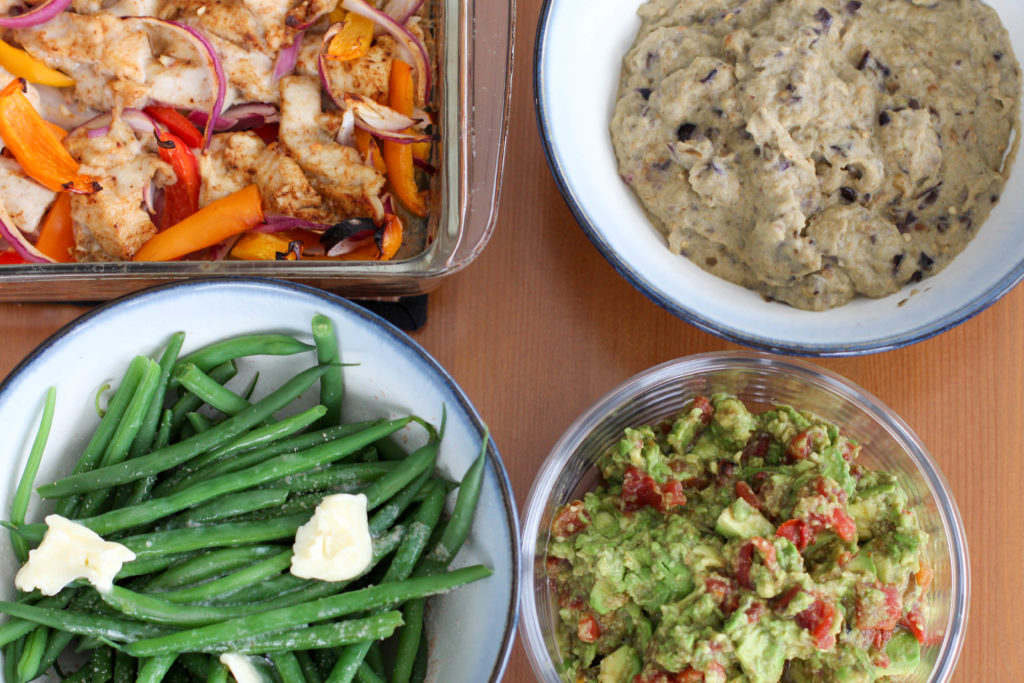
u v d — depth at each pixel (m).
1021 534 0.60
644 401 0.58
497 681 0.50
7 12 0.59
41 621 0.48
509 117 0.63
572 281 0.62
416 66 0.60
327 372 0.53
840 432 0.58
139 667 0.50
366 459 0.53
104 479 0.51
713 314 0.56
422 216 0.60
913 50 0.58
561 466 0.57
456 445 0.52
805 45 0.57
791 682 0.52
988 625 0.59
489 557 0.51
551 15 0.58
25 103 0.58
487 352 0.61
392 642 0.53
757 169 0.57
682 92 0.58
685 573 0.51
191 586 0.49
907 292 0.58
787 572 0.50
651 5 0.60
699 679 0.50
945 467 0.60
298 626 0.49
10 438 0.50
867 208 0.57
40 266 0.54
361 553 0.50
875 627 0.51
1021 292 0.62
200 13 0.59
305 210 0.59
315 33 0.60
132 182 0.58
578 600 0.54
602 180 0.58
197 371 0.52
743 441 0.54
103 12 0.59
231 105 0.60
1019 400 0.61
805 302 0.58
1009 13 0.59
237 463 0.51
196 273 0.54
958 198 0.57
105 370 0.52
